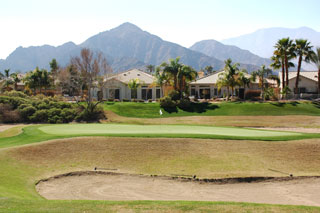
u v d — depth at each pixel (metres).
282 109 46.97
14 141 20.20
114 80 61.22
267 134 22.52
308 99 55.59
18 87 80.25
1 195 10.55
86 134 21.03
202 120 41.66
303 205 10.74
